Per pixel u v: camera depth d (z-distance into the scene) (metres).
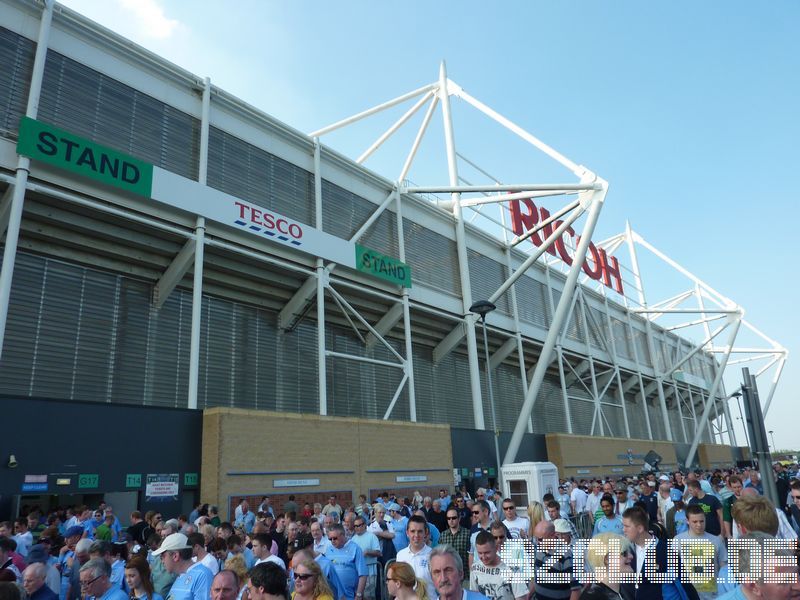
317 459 20.33
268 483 18.52
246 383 23.34
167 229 19.52
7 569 6.24
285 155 25.09
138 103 20.30
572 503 17.36
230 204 21.44
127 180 18.67
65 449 15.16
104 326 19.59
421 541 6.93
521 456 33.38
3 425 14.29
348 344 28.44
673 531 9.46
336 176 27.39
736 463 71.19
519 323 37.47
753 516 4.24
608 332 49.34
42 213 17.89
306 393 25.50
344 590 7.22
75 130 18.31
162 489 16.75
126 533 11.39
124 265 20.56
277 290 24.83
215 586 4.82
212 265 22.16
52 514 13.95
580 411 45.72
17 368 17.11
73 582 8.22
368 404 28.23
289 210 24.45
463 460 27.92
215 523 14.41
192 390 18.39
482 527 8.17
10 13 17.66
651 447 48.62
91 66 19.25
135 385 19.83
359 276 26.70
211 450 17.67
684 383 65.50
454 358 34.62
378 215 28.30
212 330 22.86
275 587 4.44
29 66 17.80
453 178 34.50
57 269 18.94
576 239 49.28
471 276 34.91
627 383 53.16
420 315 30.72
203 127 21.50
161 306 21.38
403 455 24.08
